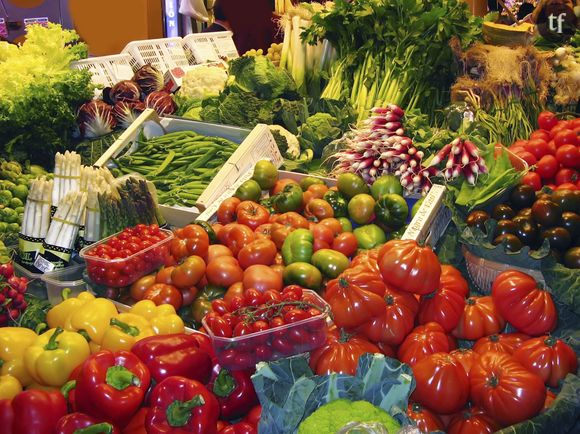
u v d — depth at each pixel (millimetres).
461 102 4574
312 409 1967
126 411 2072
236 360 2334
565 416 2221
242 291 2930
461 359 2496
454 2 4895
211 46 6828
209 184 4004
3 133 4598
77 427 2023
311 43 5336
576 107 4961
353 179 3600
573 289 2727
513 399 2240
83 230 3553
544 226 3049
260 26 7773
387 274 2662
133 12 9242
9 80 4555
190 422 2055
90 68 5676
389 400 1962
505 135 4449
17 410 2051
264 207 3559
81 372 2113
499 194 3354
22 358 2482
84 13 8930
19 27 8594
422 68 4906
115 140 4887
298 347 2373
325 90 5285
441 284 2764
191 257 3010
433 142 3830
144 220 3592
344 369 2416
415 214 3406
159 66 6227
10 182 4160
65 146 4883
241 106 5055
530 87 4645
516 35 4941
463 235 3055
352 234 3320
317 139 4652
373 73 5062
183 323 2834
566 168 3705
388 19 4918
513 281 2682
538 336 2676
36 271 3500
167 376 2262
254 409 2336
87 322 2568
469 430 2264
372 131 3869
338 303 2543
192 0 8086
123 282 3027
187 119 4863
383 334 2590
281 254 3219
